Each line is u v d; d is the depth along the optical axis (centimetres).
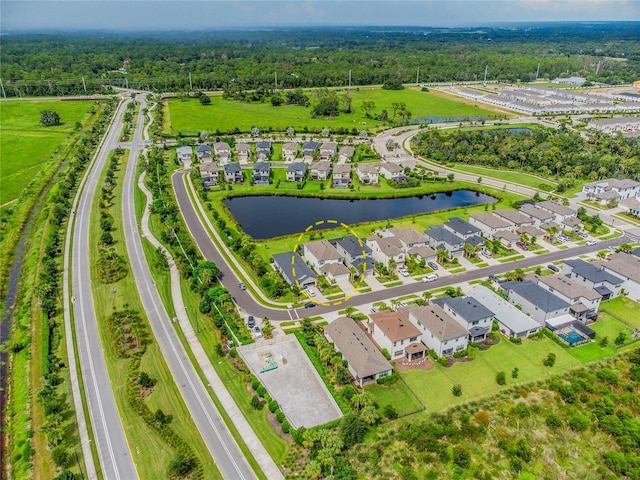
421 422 7544
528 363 8894
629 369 8650
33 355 9025
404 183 18175
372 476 6656
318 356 8906
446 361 8794
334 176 18462
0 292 11406
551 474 6738
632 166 19412
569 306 10081
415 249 12700
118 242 13562
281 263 11875
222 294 10325
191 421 7506
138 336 9438
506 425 7494
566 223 14388
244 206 16638
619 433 7219
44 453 6950
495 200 17275
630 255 12175
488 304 10256
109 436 7225
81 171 19700
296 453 6938
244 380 8338
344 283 11519
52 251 12769
